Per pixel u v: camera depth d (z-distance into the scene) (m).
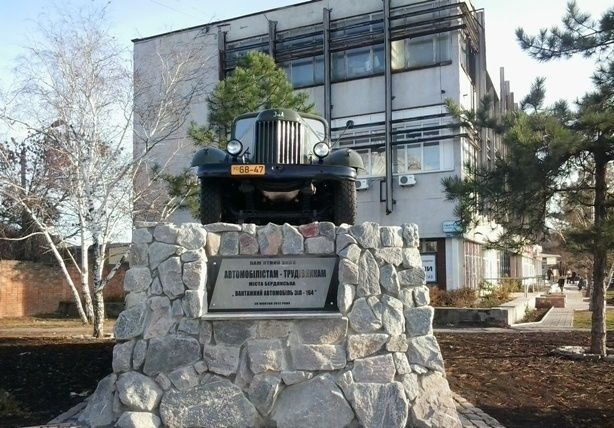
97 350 9.84
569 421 6.01
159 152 16.03
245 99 14.02
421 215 22.30
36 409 6.31
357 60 24.06
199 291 5.55
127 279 5.64
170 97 13.63
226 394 5.41
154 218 13.85
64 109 11.78
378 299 5.64
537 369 8.51
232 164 7.20
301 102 14.99
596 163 8.91
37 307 22.06
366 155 23.39
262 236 5.73
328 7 24.53
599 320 9.59
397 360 5.53
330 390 5.41
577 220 9.98
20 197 13.57
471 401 6.70
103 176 12.42
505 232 9.38
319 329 5.56
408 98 22.95
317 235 5.74
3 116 12.14
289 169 7.20
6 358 9.05
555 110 9.06
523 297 22.05
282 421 5.36
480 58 24.70
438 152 22.22
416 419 5.40
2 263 21.14
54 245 14.93
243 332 5.53
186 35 21.58
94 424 5.39
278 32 25.25
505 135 9.17
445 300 18.12
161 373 5.45
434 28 22.48
